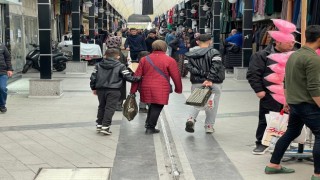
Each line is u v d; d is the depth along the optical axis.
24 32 20.31
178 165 6.44
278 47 6.54
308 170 6.20
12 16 17.97
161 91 8.33
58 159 6.72
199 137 8.18
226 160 6.69
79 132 8.50
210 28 25.44
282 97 6.43
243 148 7.39
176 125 9.28
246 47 16.97
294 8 10.58
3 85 10.25
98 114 8.50
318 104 5.30
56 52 21.84
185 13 34.56
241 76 17.11
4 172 6.08
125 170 6.25
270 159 6.32
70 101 12.14
